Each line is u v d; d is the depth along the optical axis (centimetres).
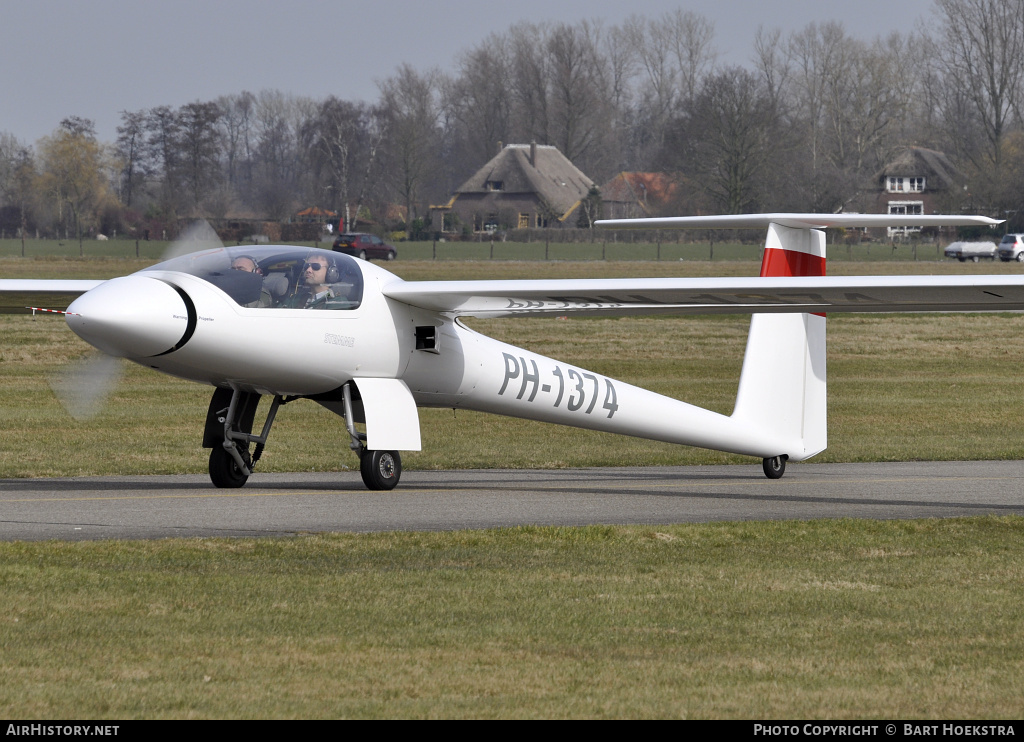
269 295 3766
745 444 4772
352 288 3959
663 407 4775
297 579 2520
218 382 3881
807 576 2639
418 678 1872
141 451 5138
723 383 8462
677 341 11256
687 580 2586
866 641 2116
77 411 4119
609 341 11138
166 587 2419
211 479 4109
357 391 4106
